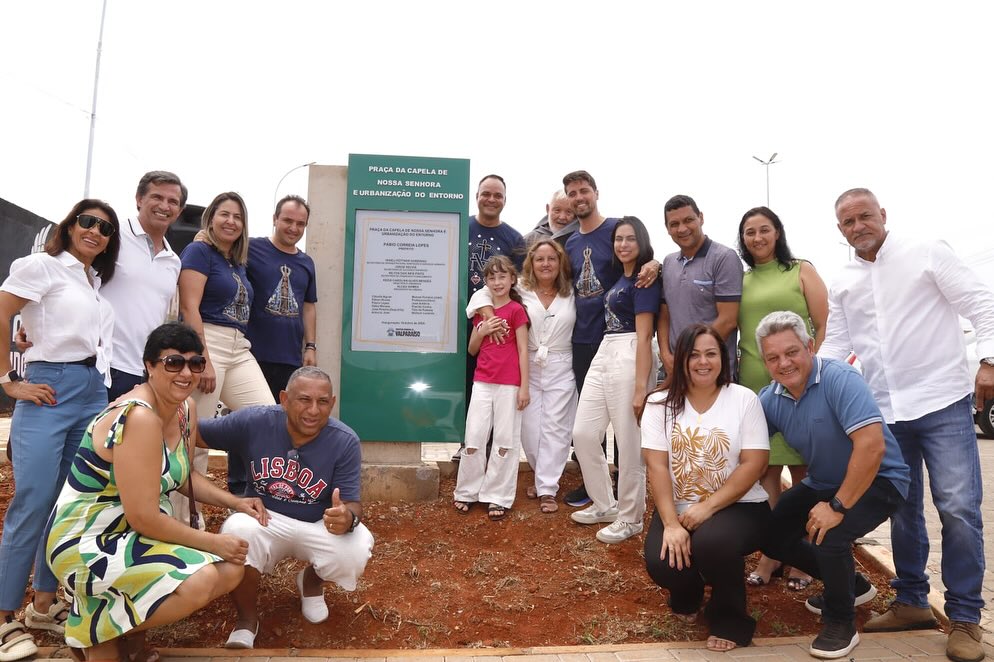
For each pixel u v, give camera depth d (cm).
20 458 300
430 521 474
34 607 314
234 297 431
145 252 362
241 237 435
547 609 362
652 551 339
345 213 534
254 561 306
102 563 261
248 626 315
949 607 316
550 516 482
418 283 529
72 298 309
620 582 390
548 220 620
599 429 455
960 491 317
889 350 339
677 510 354
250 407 334
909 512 341
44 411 304
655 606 365
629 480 437
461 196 533
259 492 328
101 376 321
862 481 299
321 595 336
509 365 482
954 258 325
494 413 486
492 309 489
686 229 418
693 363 339
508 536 451
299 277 487
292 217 471
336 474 328
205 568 264
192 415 312
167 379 273
